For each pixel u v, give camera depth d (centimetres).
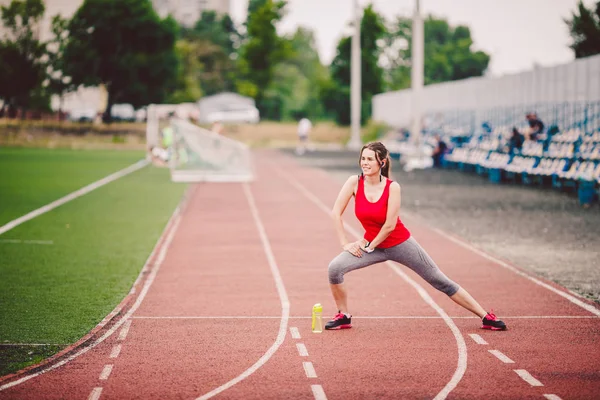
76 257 1492
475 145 3816
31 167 4122
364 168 893
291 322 991
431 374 773
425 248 1596
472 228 1886
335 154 5781
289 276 1311
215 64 11412
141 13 7538
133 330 952
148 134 4659
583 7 4428
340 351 855
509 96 3775
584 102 2939
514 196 2639
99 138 6769
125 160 4812
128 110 8969
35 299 1131
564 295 1150
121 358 832
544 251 1550
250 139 7812
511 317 1012
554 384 742
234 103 9119
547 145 3000
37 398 708
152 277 1302
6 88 7344
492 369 789
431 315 1023
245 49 9506
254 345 881
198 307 1079
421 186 3044
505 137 3425
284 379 758
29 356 844
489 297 1138
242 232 1841
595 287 1209
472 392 720
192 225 1962
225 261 1455
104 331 948
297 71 12625
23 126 6694
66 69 7519
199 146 3375
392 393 717
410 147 4609
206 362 816
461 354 842
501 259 1464
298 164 4578
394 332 936
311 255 1524
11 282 1255
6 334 934
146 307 1080
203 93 11112
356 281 1258
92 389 732
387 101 7125
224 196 2720
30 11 7281
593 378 760
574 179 2614
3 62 7281
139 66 7588
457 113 4650
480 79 4241
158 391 725
